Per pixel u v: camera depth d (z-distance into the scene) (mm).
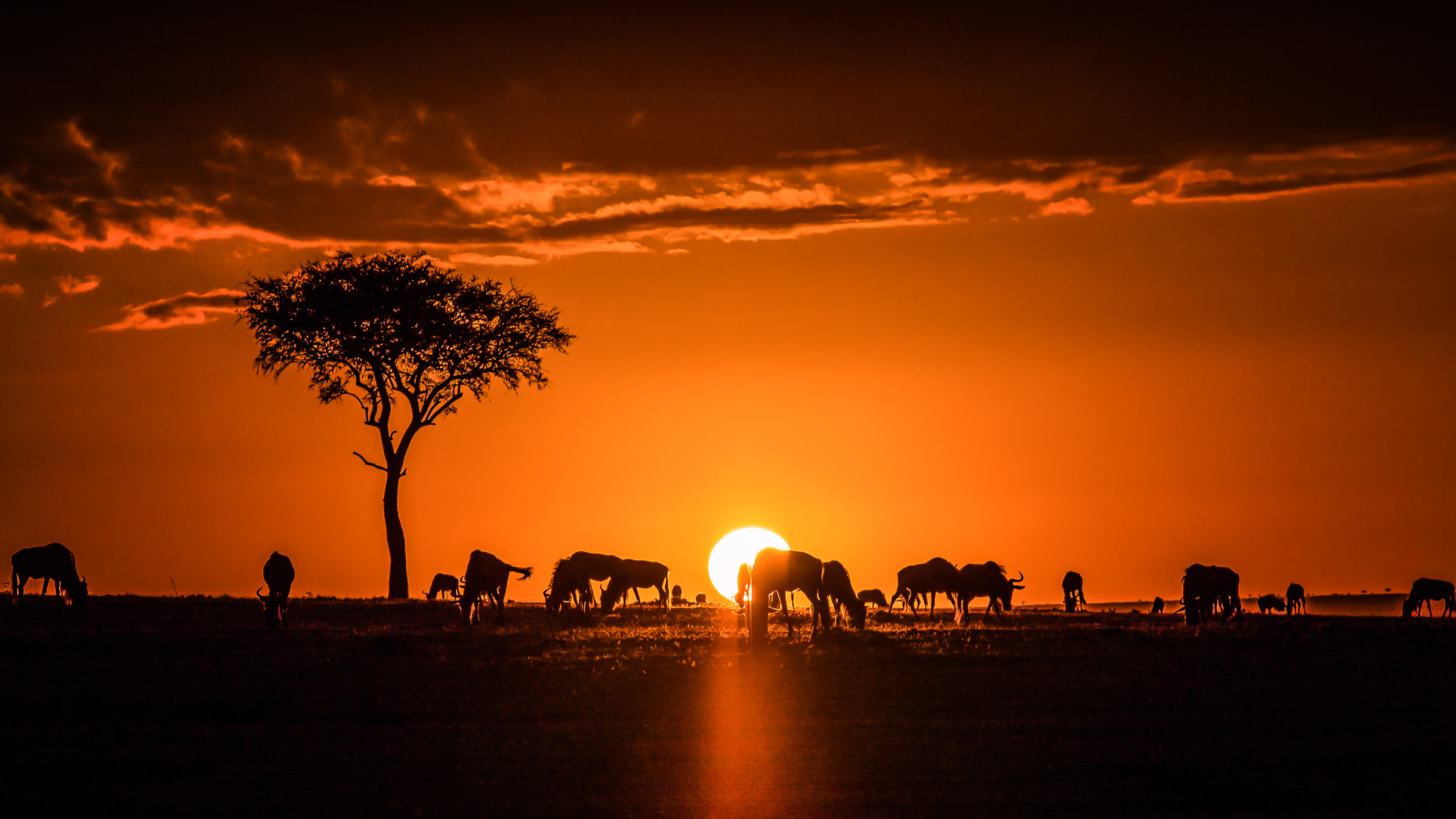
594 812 80750
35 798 83438
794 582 150625
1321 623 181375
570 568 193500
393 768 91312
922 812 80438
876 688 119938
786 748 97000
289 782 87500
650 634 156500
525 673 127938
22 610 172375
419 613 184875
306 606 189500
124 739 100062
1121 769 90125
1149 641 148875
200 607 184250
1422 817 78938
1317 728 103375
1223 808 80875
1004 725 104875
